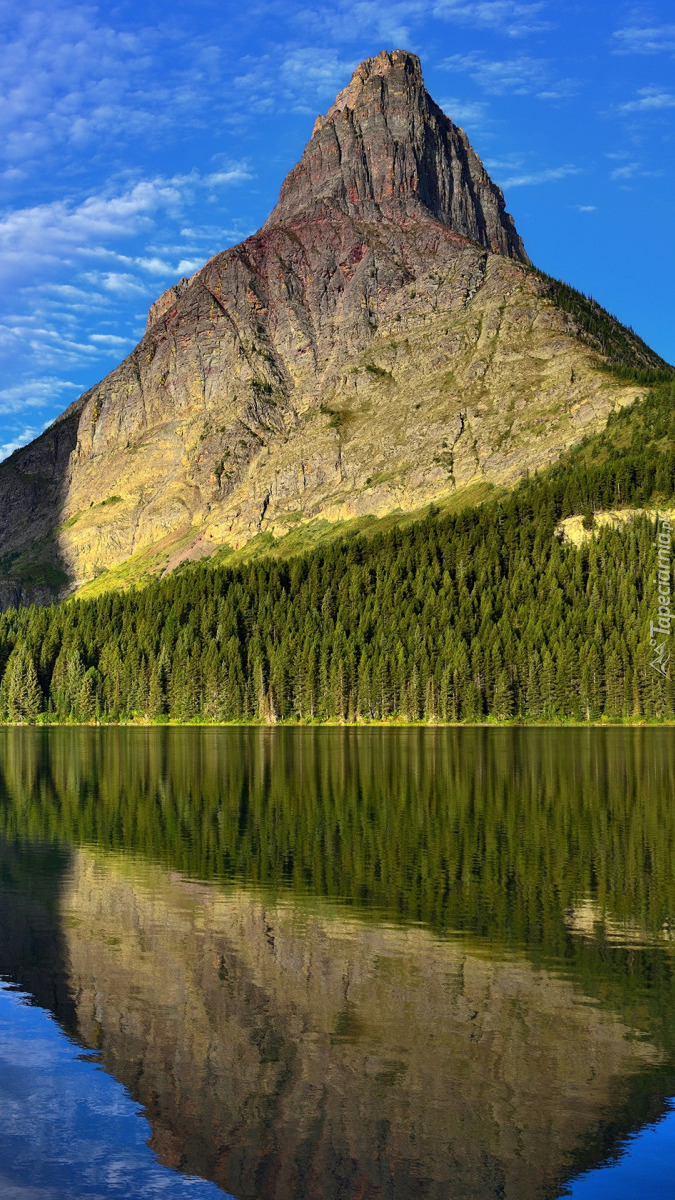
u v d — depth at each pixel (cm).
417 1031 3005
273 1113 2497
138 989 3375
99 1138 2364
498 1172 2228
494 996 3300
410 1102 2548
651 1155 2302
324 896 4697
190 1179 2184
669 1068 2747
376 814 7400
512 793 8606
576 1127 2434
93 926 4162
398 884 4950
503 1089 2628
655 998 3278
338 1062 2783
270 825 6931
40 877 5169
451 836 6384
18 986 3400
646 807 7669
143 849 6019
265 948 3831
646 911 4394
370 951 3797
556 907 4469
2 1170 2211
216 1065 2766
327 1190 2142
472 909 4444
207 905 4525
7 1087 2627
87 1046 2897
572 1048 2881
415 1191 2153
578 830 6594
